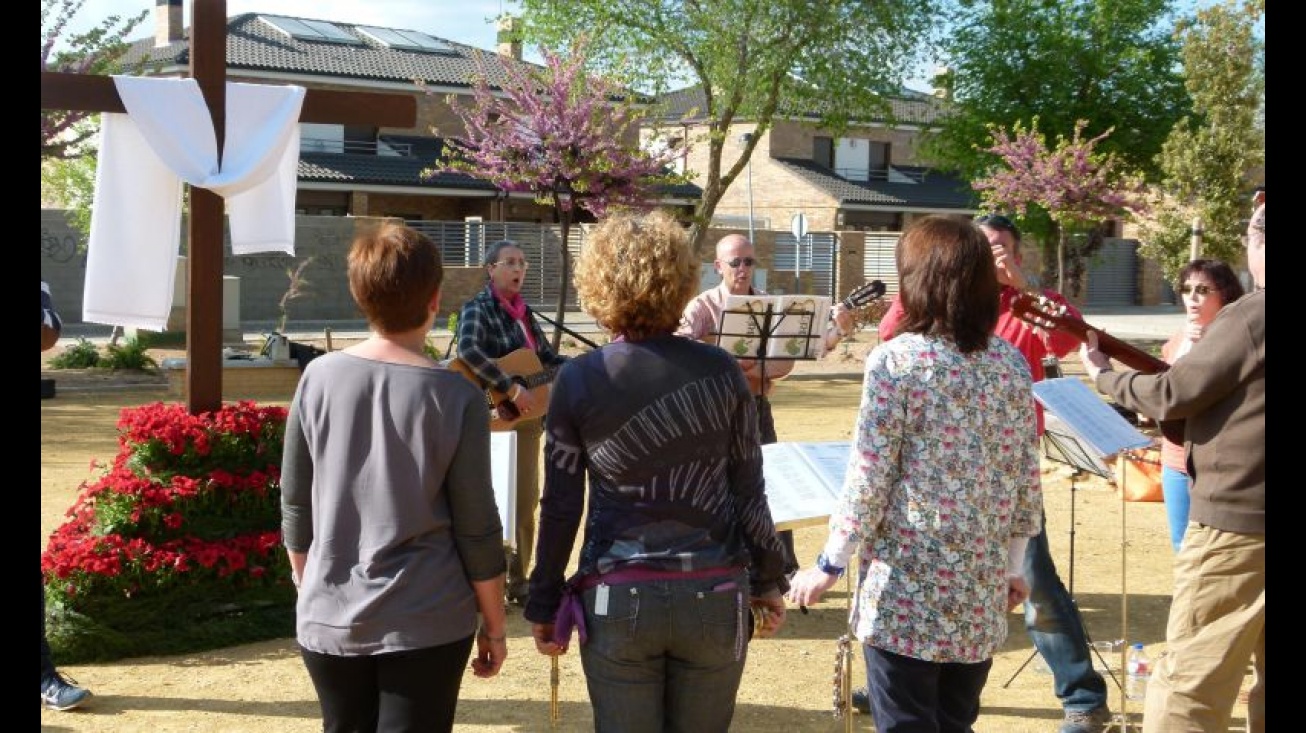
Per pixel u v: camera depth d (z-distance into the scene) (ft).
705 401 9.69
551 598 10.00
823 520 13.96
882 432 10.32
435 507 9.82
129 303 19.51
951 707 10.77
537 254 110.22
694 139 67.05
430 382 9.75
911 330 10.67
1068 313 15.35
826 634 20.21
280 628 19.60
